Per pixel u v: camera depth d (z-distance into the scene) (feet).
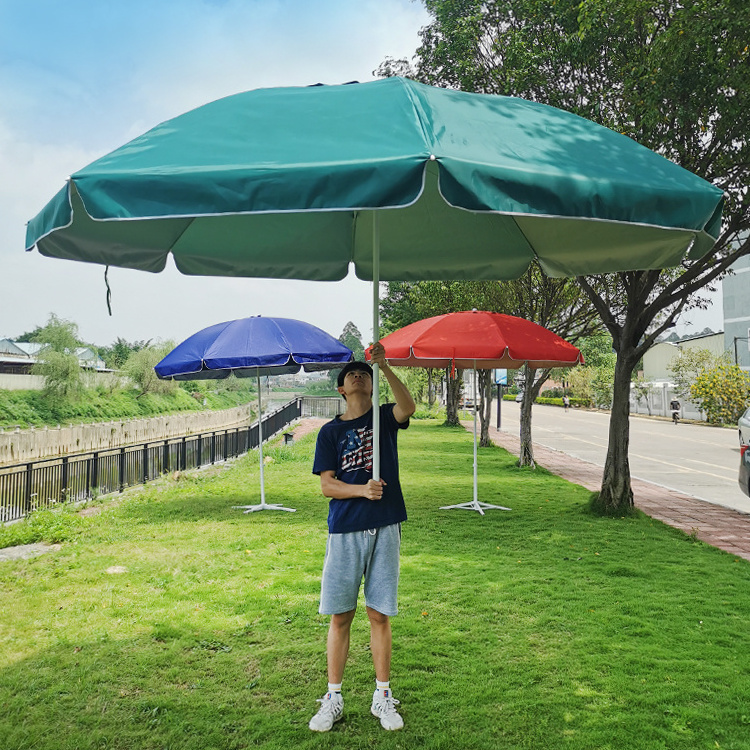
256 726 10.90
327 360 30.73
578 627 15.65
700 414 137.08
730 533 29.12
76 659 13.76
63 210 7.73
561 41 29.63
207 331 31.73
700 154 28.66
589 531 27.96
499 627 15.64
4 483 34.83
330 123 8.50
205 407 226.17
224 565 21.80
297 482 45.24
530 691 12.19
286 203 7.16
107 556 23.27
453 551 23.89
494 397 250.57
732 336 138.51
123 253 12.46
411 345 26.37
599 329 56.29
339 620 10.94
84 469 41.06
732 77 23.72
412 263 16.16
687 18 22.77
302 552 23.67
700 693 12.09
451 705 11.62
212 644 14.48
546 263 15.47
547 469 52.75
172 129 8.89
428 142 7.77
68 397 157.07
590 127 10.66
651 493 42.24
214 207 7.19
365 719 11.05
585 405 209.87
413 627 15.46
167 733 10.76
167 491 41.01
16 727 10.91
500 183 7.55
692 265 29.40
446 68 34.04
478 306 57.72
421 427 103.91
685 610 17.13
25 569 21.62
